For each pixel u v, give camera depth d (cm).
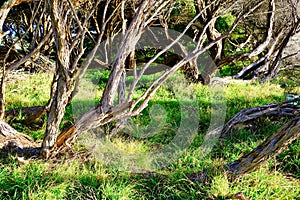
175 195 359
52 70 1009
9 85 836
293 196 356
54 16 361
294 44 1133
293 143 451
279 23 1084
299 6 1016
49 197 334
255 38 1227
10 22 953
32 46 525
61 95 399
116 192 350
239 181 370
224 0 892
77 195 350
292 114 546
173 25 1077
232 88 874
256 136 500
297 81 1013
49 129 410
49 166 399
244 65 1222
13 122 595
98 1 386
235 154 452
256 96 764
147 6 391
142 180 386
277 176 379
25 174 368
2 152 434
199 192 352
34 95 788
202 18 972
